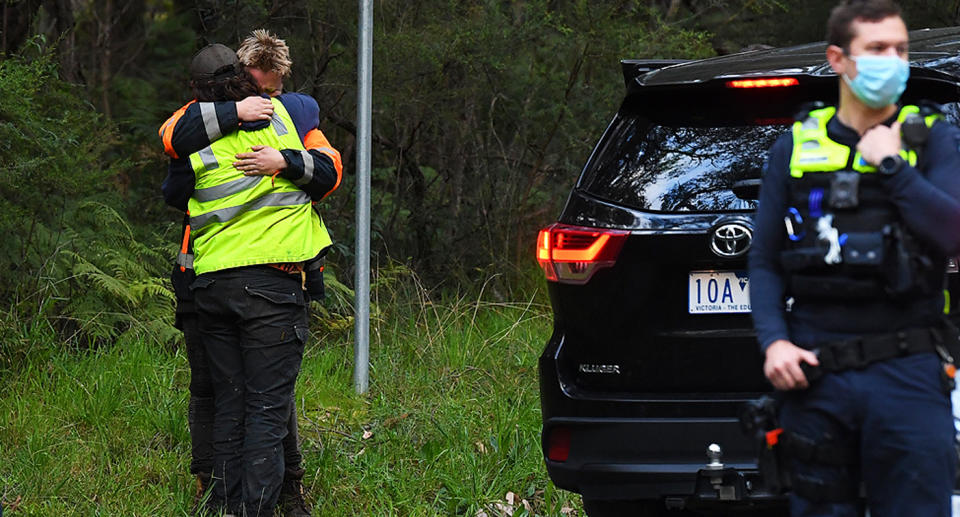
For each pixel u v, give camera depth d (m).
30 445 14.74
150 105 26.19
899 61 7.67
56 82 19.64
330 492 14.74
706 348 11.35
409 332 20.72
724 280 11.32
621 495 11.64
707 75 12.15
